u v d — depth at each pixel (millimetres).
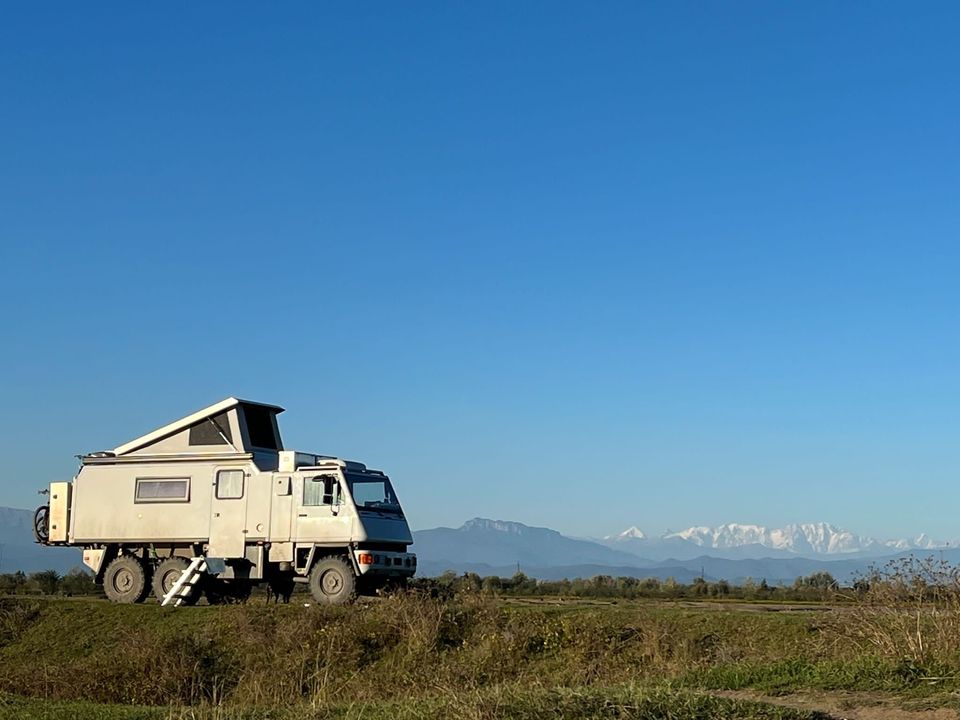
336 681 19359
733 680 14352
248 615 21922
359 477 24469
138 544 25781
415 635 20094
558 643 19266
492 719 11891
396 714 13250
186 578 24750
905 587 16188
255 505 24703
